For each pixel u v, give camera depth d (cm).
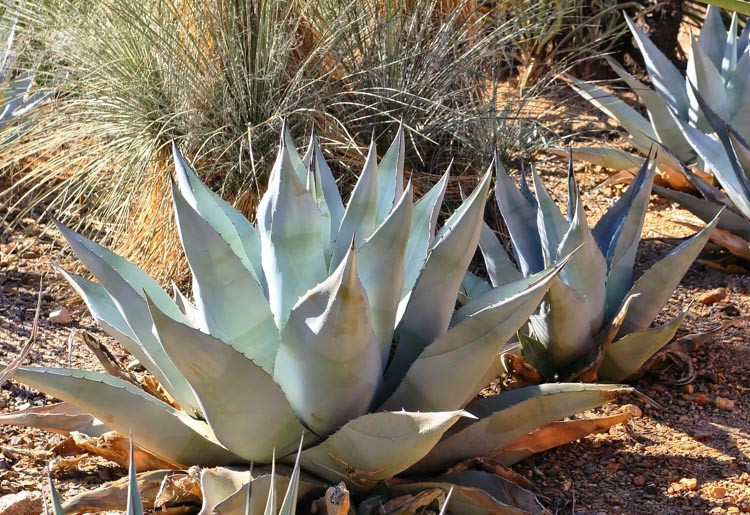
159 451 242
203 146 378
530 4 535
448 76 438
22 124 413
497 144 458
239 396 215
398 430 212
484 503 236
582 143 539
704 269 414
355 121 426
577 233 297
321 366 217
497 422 246
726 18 643
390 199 272
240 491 212
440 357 227
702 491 265
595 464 282
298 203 230
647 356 312
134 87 392
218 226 257
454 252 233
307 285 237
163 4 402
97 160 406
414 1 455
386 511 229
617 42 645
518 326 220
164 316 198
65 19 409
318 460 230
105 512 248
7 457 275
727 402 313
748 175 391
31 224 445
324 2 433
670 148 471
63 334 357
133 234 397
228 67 397
